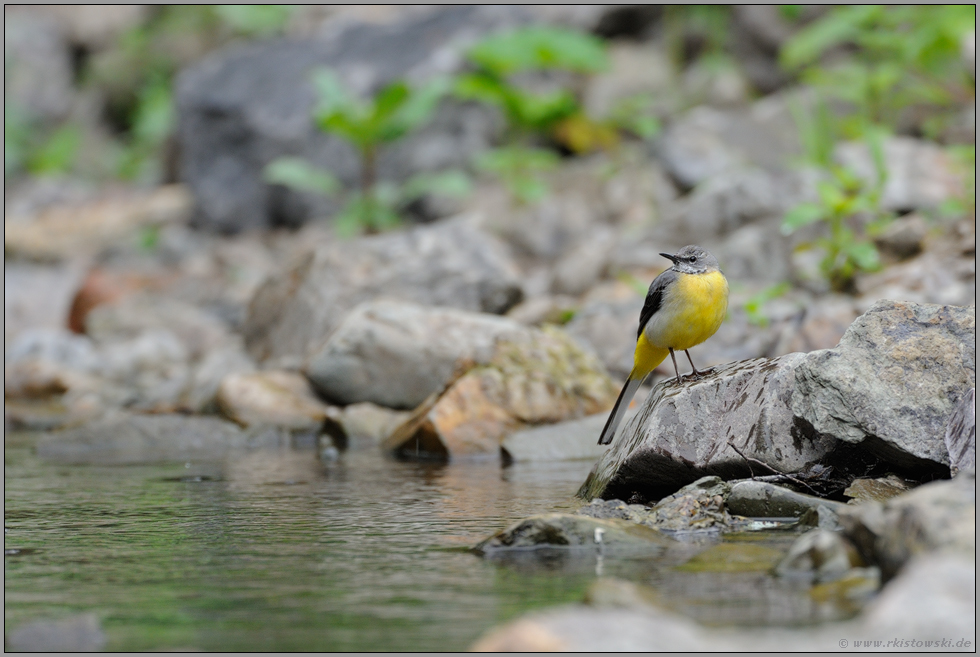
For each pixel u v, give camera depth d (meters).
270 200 25.84
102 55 39.06
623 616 4.81
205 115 26.03
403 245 16.52
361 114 21.50
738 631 4.83
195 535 7.64
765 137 21.08
